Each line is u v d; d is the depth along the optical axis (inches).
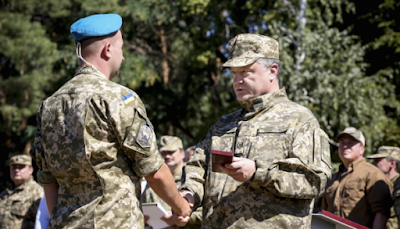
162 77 623.8
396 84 543.5
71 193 95.9
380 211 191.2
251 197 103.4
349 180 203.3
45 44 522.6
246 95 112.0
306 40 399.5
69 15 607.8
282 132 105.3
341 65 415.2
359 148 206.8
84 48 101.0
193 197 112.7
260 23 493.7
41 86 559.8
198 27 524.7
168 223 154.4
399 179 191.3
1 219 276.4
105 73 101.0
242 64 109.4
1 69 597.0
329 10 438.6
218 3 518.0
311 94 399.2
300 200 102.9
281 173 98.2
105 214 92.0
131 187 95.8
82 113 93.6
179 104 628.1
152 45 642.8
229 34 527.8
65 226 93.5
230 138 112.4
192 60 545.0
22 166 281.7
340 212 201.2
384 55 547.8
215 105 617.3
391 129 481.7
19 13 558.3
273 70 114.0
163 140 243.9
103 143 93.4
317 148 101.7
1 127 573.6
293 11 431.2
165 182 98.8
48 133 98.2
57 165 96.3
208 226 108.0
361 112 410.9
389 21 534.9
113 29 101.2
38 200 279.3
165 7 546.6
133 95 97.1
